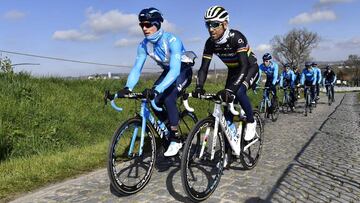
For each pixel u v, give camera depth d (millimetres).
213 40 3963
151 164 3766
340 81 71750
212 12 3760
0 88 6895
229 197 3518
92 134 6723
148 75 12141
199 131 3408
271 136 7109
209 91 13992
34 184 3963
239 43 3891
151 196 3572
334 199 3471
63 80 9008
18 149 5336
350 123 8969
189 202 3412
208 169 3654
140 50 3926
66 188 3832
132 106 8555
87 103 7941
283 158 5141
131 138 3555
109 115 7781
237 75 3840
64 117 6711
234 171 4426
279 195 3562
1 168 4441
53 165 4570
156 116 3977
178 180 4055
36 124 6098
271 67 9500
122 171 3582
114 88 9688
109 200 3475
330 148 5824
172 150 3850
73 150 5527
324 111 12500
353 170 4480
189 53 4098
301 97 15859
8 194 3652
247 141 4430
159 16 3664
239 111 4242
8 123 5770
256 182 3982
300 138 6805
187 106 3752
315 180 4059
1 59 8031
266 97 9562
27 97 6961
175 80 3875
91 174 4332
